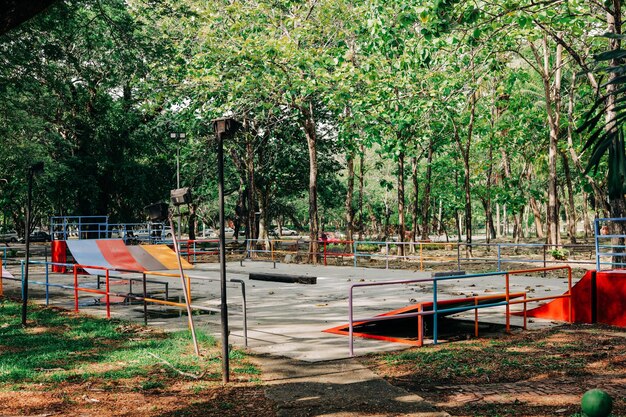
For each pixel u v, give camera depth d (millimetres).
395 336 11344
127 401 6926
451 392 7168
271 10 27922
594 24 24562
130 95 40062
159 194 44156
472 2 16766
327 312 13688
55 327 12156
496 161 45062
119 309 14797
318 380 7820
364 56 28188
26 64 23547
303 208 77938
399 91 28047
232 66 27578
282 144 43531
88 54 30609
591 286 12227
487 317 13172
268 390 7363
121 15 28766
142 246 18062
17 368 8430
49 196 41000
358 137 28953
